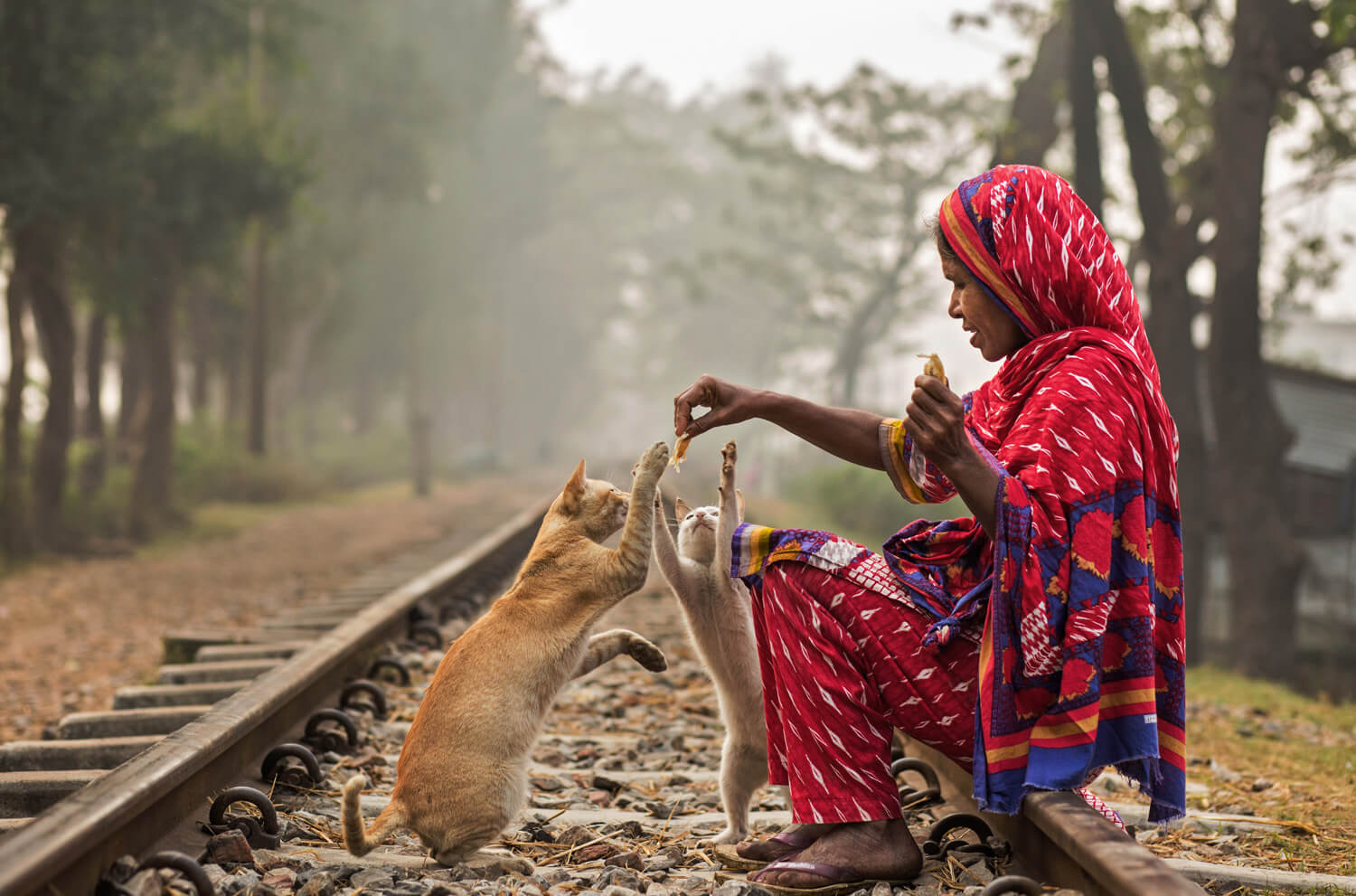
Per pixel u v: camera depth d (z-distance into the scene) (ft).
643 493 11.14
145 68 53.01
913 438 7.73
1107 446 7.79
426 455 102.42
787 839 9.21
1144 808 12.30
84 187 49.80
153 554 52.44
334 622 24.95
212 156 57.06
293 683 13.09
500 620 10.59
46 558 48.96
